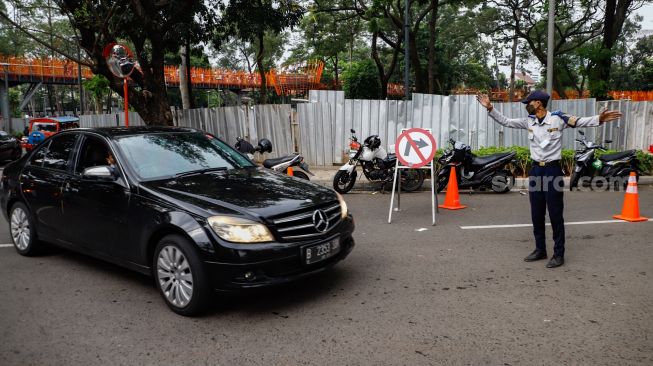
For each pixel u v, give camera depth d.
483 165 10.01
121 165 4.84
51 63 36.31
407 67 16.52
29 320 4.18
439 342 3.68
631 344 3.59
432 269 5.38
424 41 33.03
